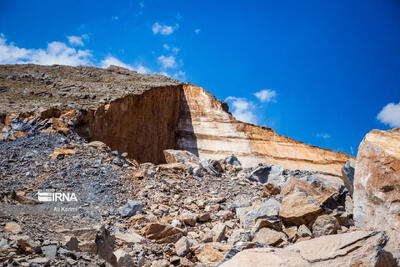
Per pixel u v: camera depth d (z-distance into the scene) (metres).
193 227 9.62
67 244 5.28
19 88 29.95
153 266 6.81
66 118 20.95
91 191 11.63
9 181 11.88
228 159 21.25
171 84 44.44
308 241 5.91
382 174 7.98
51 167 13.52
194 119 46.22
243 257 4.84
